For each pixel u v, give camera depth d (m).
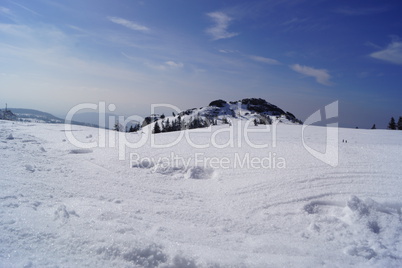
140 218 4.11
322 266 2.96
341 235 3.81
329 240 3.69
